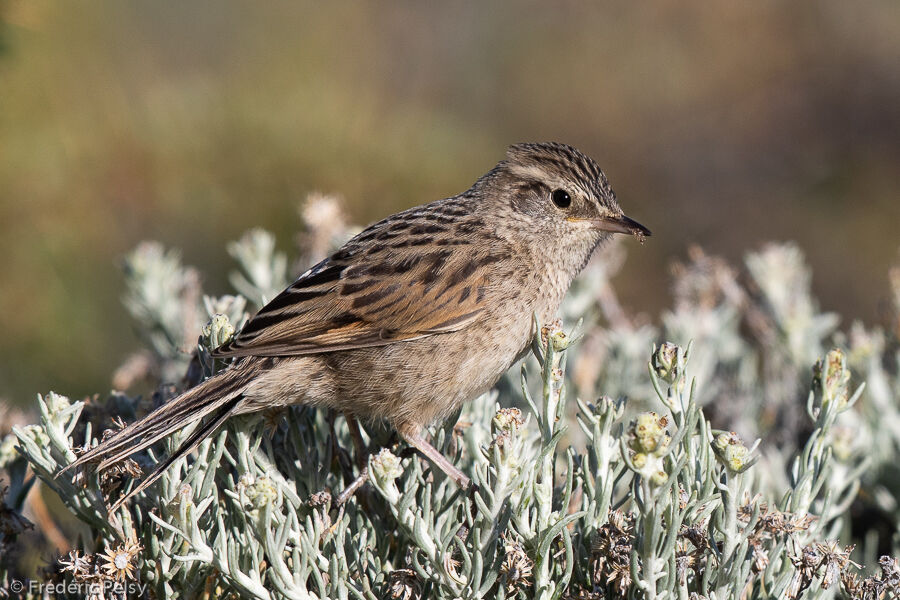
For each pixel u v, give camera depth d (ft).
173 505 19.53
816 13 89.40
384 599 20.85
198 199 43.45
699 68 89.81
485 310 26.94
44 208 40.83
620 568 19.63
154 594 21.33
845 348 31.50
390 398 25.79
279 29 58.80
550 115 87.40
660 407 32.83
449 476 23.44
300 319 25.52
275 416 24.58
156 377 34.09
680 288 36.91
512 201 29.35
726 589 19.42
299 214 42.96
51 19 41.27
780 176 84.02
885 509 28.99
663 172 85.40
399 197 44.96
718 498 20.56
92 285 41.57
